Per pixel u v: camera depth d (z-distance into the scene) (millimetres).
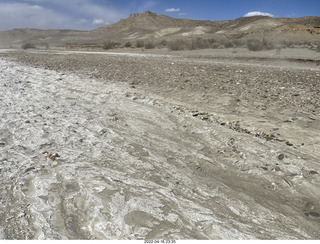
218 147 4492
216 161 4078
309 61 14336
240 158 4105
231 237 2521
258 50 21719
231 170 3846
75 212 2842
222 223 2734
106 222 2684
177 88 7965
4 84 9227
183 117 5773
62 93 7918
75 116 5898
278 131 4879
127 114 6031
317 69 11102
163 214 2816
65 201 3010
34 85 9047
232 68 11523
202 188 3383
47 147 4383
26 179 3453
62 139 4684
